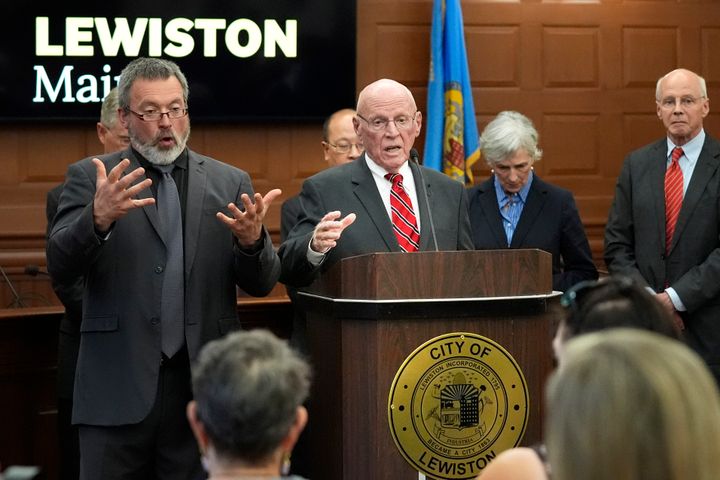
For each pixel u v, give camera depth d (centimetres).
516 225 615
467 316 398
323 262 452
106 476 402
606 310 268
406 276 396
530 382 407
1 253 776
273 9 799
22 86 768
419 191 468
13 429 565
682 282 593
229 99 798
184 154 431
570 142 861
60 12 769
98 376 405
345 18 809
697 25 868
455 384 400
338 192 465
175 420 412
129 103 418
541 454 247
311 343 445
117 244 409
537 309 405
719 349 596
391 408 395
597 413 163
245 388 217
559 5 857
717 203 605
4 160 781
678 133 612
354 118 479
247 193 438
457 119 791
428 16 841
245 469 221
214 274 419
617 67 863
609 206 861
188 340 409
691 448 161
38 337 567
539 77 855
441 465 399
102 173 383
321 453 433
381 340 394
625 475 162
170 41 786
